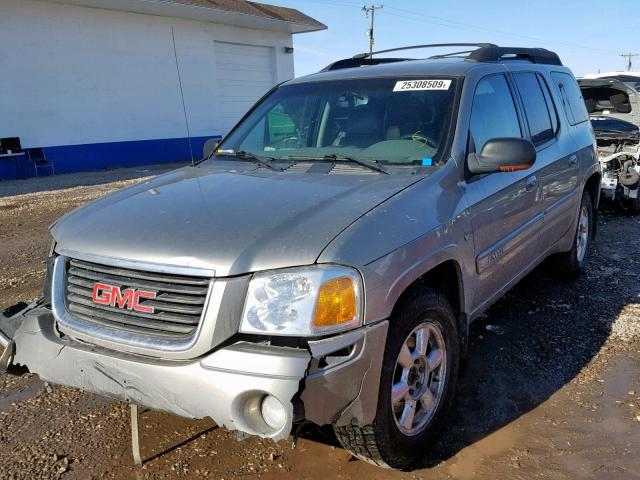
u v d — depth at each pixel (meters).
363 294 2.37
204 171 3.66
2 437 3.19
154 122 20.12
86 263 2.67
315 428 3.19
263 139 3.99
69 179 15.84
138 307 2.45
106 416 3.40
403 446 2.73
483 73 3.87
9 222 9.51
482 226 3.32
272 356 2.22
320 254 2.35
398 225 2.65
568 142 4.92
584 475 2.81
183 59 20.67
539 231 4.30
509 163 3.19
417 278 2.69
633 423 3.23
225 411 2.25
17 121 16.66
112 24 18.44
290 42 24.81
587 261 6.14
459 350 3.17
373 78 3.93
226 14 19.94
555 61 5.48
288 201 2.79
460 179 3.24
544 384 3.68
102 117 18.62
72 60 17.62
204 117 21.75
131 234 2.62
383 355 2.46
